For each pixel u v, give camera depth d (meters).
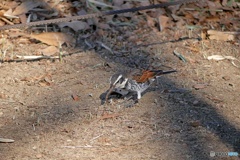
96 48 12.94
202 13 14.40
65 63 12.32
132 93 11.23
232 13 14.53
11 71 11.92
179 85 11.63
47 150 9.42
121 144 9.59
